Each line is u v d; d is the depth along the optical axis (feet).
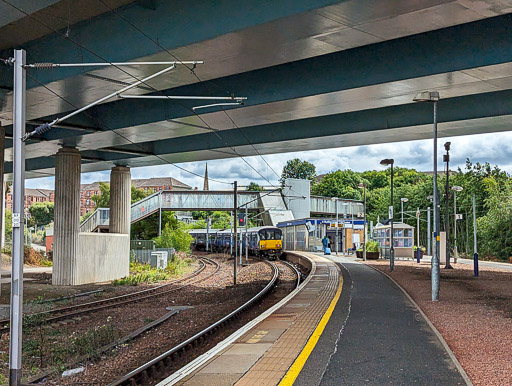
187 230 300.61
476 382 28.68
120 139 106.63
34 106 80.23
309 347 36.81
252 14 50.39
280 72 72.69
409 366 31.68
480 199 247.91
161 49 56.65
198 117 83.82
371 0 44.96
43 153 126.31
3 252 190.70
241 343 38.32
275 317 50.44
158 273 139.23
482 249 207.62
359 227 209.56
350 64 67.00
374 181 430.20
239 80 76.13
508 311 55.98
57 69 66.54
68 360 43.29
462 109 82.74
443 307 59.16
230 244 227.40
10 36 67.05
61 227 115.34
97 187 588.91
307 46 55.47
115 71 63.26
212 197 226.79
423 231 285.43
